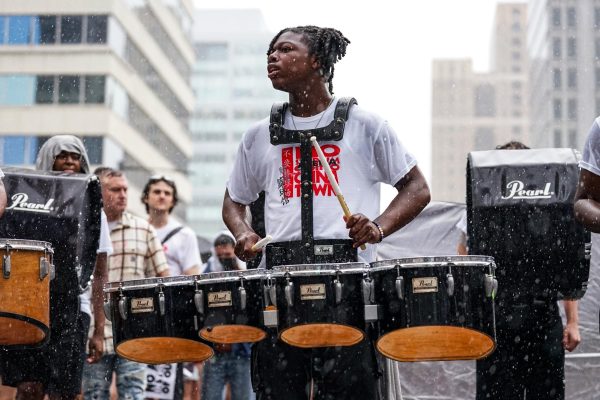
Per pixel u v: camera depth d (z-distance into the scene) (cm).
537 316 610
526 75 18862
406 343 459
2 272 524
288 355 486
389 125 511
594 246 800
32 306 534
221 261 981
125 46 6209
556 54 11919
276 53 510
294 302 446
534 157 608
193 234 940
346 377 480
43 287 542
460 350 461
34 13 5934
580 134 11794
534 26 13338
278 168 509
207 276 462
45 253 541
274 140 505
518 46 18812
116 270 818
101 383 772
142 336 470
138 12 6406
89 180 612
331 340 466
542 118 12400
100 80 5947
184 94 7694
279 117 510
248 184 530
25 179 602
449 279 439
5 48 5969
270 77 511
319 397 485
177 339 479
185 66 7756
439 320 439
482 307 443
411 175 509
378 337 451
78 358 657
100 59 5947
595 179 528
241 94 17225
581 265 597
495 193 600
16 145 5944
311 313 445
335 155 502
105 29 5944
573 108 11769
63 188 604
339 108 506
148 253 832
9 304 526
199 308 460
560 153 609
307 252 491
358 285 448
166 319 468
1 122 5956
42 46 5944
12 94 5962
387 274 445
